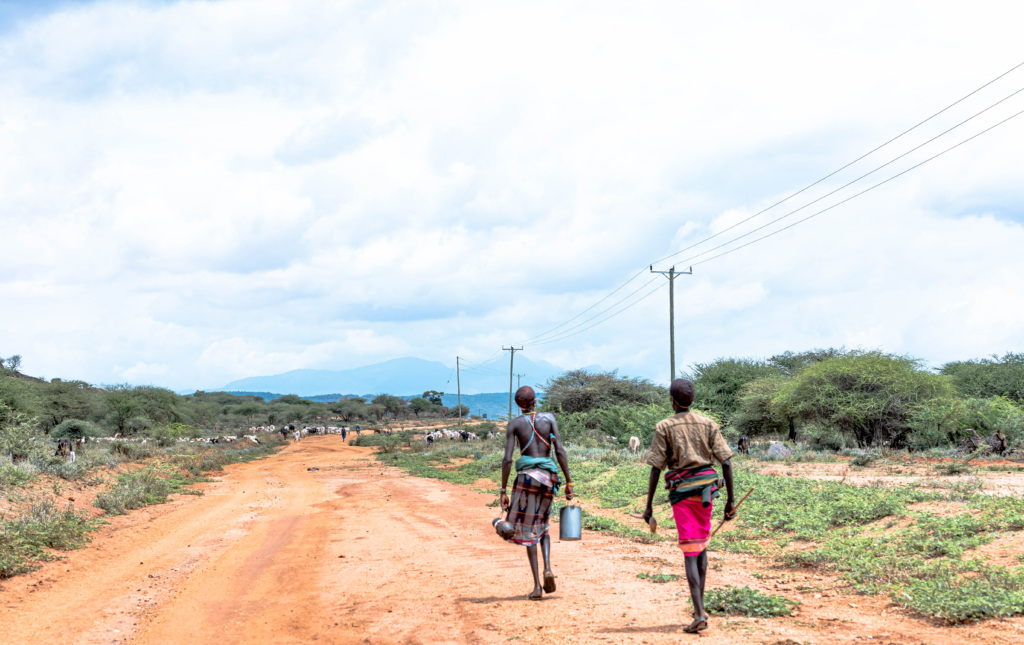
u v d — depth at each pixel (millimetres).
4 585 8156
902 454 26906
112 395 57594
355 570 8938
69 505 14992
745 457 28172
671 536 10953
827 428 31812
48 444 20219
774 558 8586
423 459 37188
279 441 65188
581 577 7512
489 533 11836
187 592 8117
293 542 11969
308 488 23953
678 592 6551
